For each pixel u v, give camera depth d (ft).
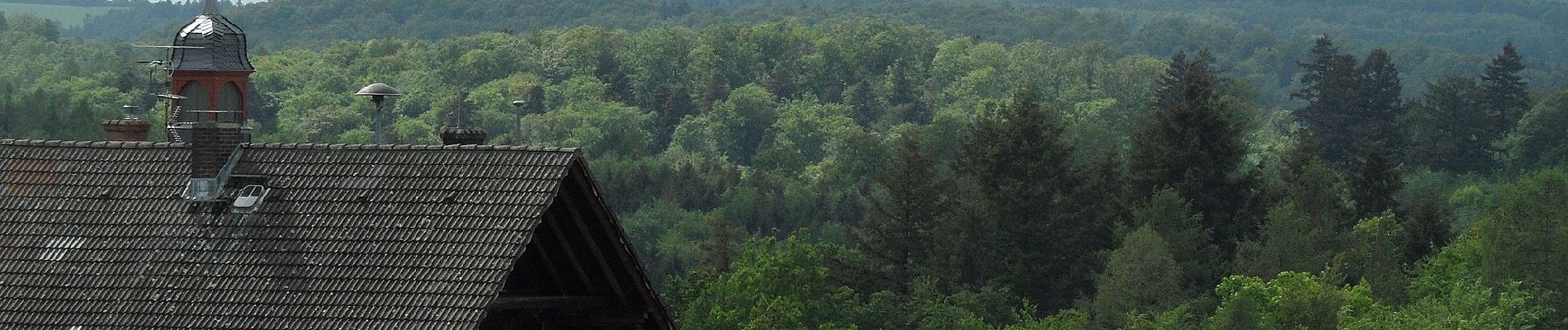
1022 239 280.72
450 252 70.64
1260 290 228.02
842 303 243.19
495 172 73.10
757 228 501.15
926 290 253.65
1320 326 222.48
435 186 73.05
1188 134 307.37
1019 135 289.94
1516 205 254.27
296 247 72.28
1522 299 223.92
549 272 77.10
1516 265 250.16
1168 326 223.92
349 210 73.05
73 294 73.00
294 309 70.33
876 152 548.72
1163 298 247.91
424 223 71.82
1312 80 580.71
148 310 71.72
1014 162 287.48
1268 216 286.46
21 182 77.41
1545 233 252.01
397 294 69.77
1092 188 298.15
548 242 76.43
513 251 70.28
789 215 502.79
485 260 70.18
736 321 214.69
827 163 575.38
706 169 569.23
